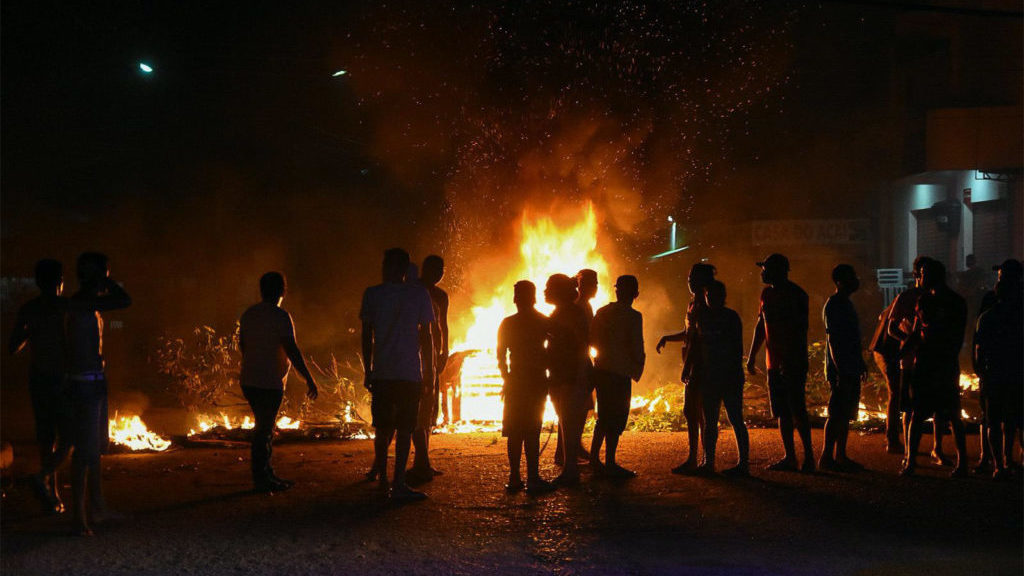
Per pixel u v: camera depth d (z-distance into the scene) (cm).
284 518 706
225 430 1155
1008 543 641
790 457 912
